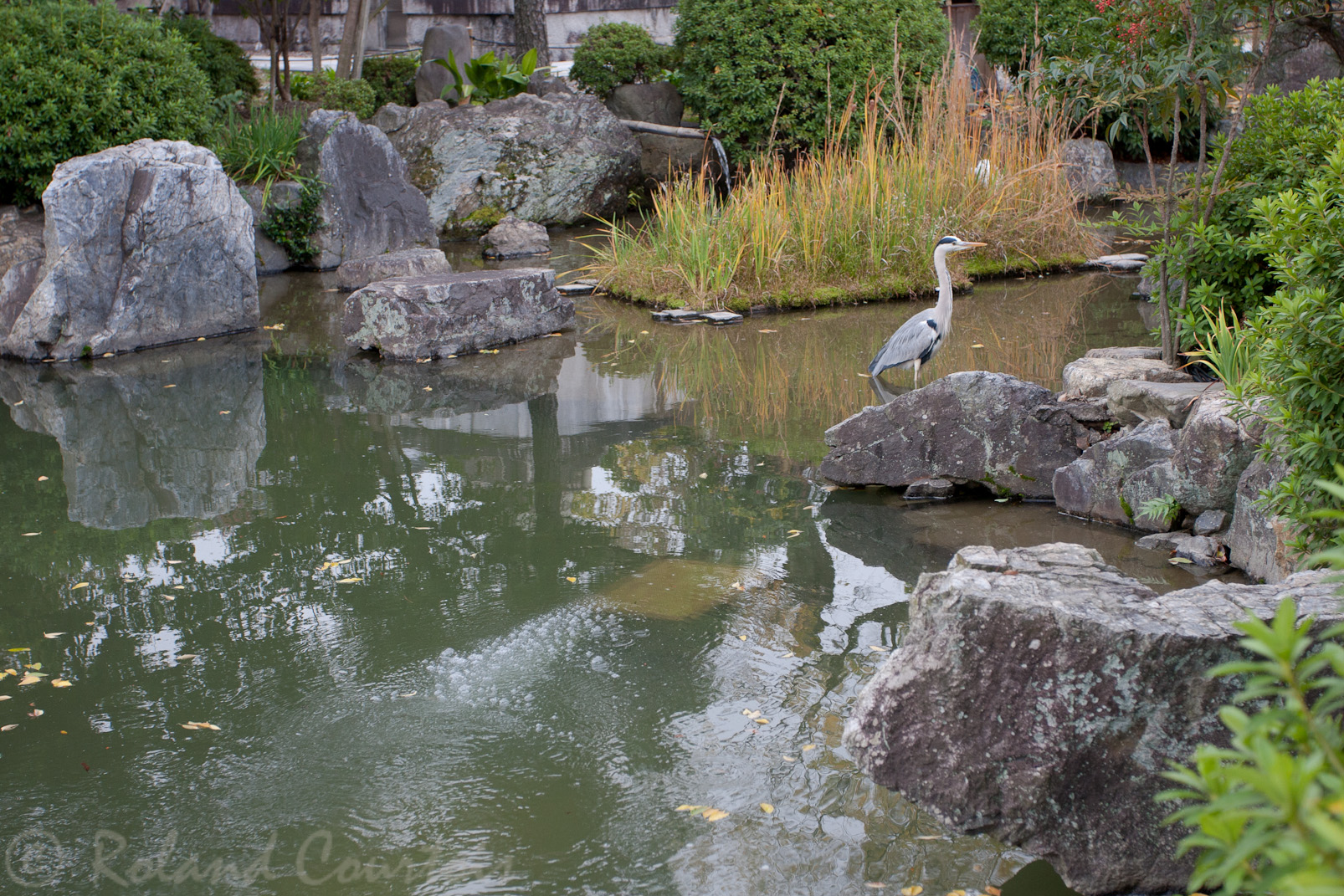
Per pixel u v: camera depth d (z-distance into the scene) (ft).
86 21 36.81
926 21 50.49
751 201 36.60
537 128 51.57
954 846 9.98
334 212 43.29
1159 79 21.09
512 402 25.73
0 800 11.14
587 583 15.87
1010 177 38.83
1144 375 18.93
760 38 49.55
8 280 31.76
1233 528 15.56
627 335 32.42
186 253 32.48
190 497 20.01
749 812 10.57
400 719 12.51
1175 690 8.85
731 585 15.65
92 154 33.73
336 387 27.43
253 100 54.54
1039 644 9.14
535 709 12.64
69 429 24.47
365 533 18.06
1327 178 14.25
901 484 19.11
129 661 13.99
